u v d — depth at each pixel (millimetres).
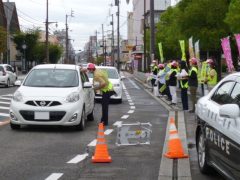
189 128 16000
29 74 16391
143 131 12844
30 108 14719
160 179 8977
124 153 11648
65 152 11641
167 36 63250
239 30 32125
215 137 8297
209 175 9352
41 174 9367
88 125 16703
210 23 39875
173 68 24297
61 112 14727
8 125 16312
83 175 9312
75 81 16016
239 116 7094
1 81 42406
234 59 42188
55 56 113938
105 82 16406
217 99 8914
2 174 9336
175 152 10852
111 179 9008
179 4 43000
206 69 23000
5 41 62062
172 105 24047
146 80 49969
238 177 6883
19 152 11594
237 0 32406
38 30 93438
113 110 22578
